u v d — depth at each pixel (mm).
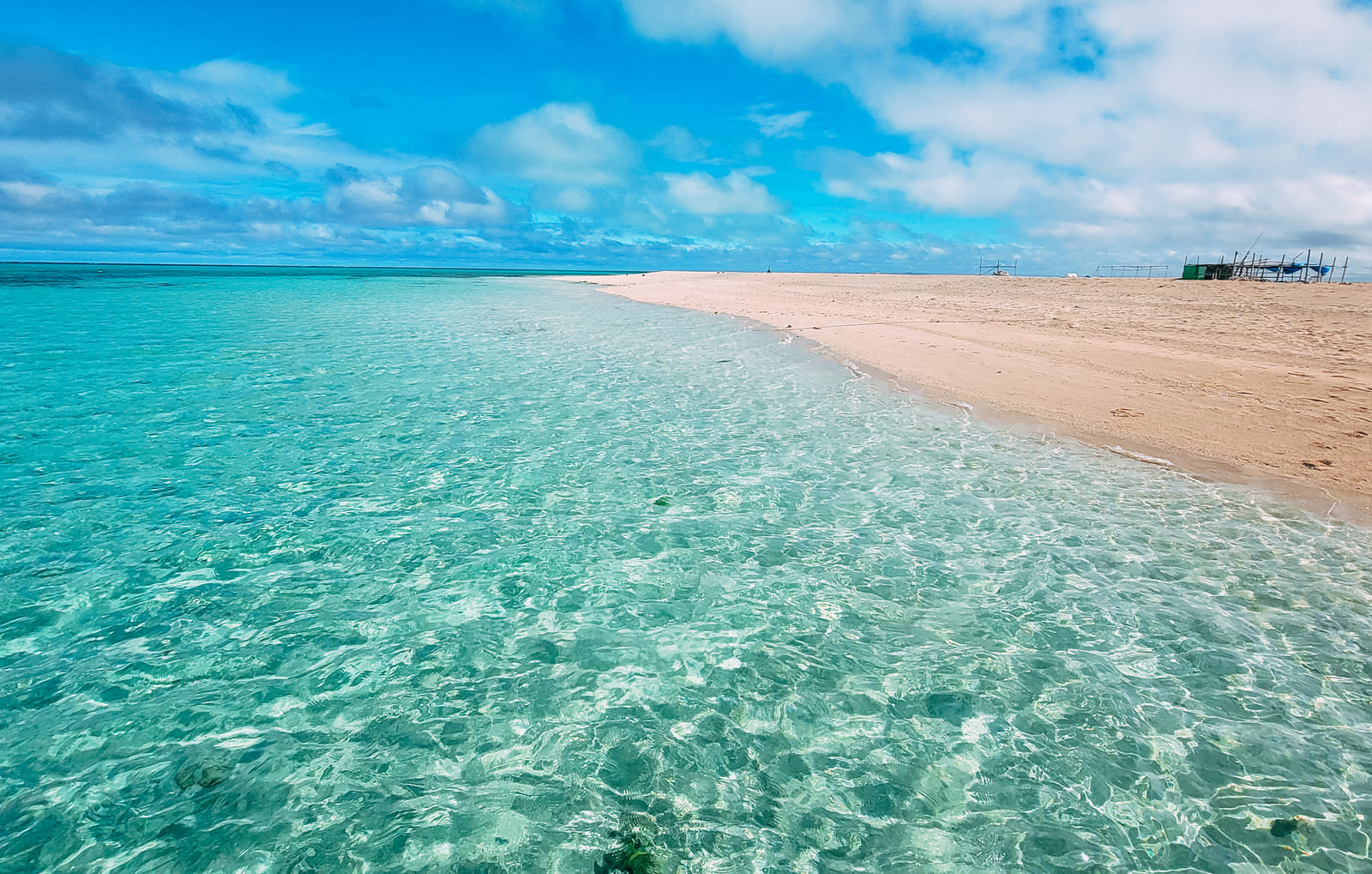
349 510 7496
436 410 11797
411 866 3328
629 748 4125
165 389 13273
